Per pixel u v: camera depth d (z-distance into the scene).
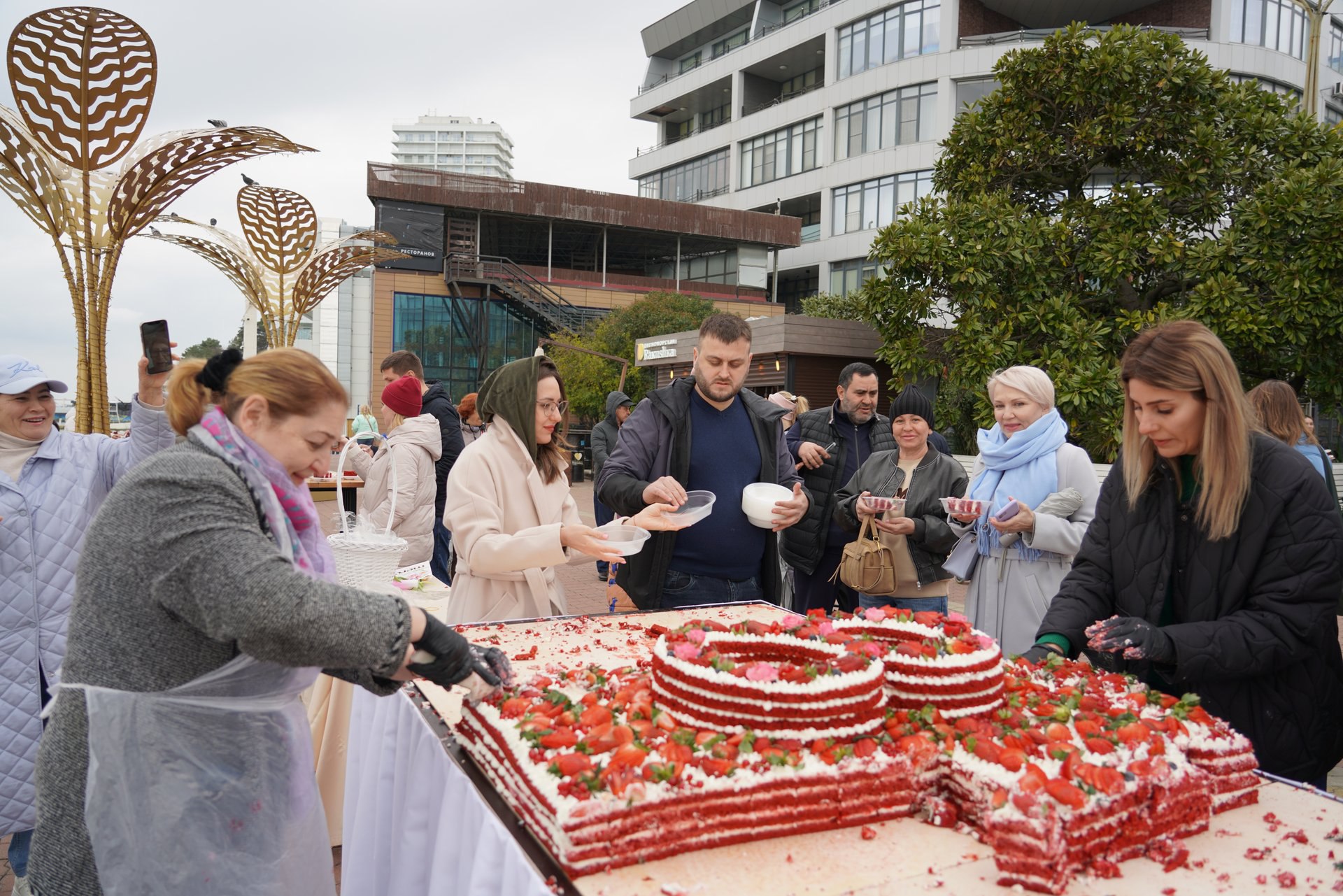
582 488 19.94
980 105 12.94
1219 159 10.97
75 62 4.64
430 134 159.38
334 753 3.20
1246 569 1.88
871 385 4.51
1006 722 1.58
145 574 1.43
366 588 3.24
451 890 1.64
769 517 3.14
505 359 35.72
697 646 1.75
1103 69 11.34
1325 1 11.41
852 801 1.46
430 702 2.05
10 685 2.71
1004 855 1.27
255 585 1.37
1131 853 1.35
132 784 1.45
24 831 2.76
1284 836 1.45
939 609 3.87
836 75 35.84
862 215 35.41
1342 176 9.76
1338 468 9.96
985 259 11.48
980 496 3.28
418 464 4.67
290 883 1.62
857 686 1.56
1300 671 1.90
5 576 2.71
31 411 2.83
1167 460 2.06
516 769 1.46
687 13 44.81
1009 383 3.18
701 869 1.31
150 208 5.20
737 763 1.40
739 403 3.53
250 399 1.52
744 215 37.69
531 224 36.72
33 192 4.83
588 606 7.13
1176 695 2.12
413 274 34.38
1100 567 2.23
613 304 36.41
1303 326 9.84
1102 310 11.89
